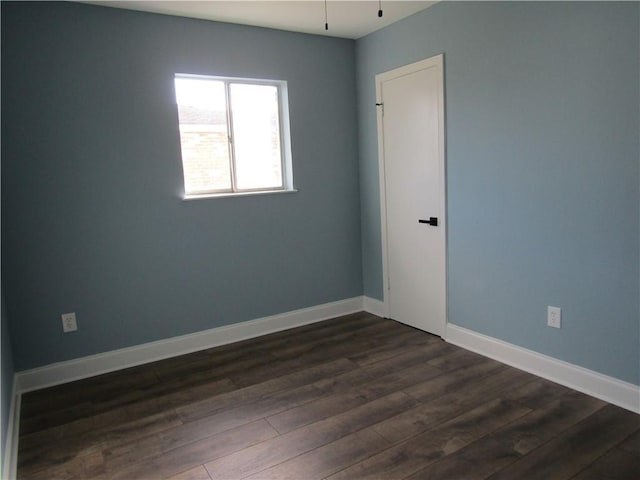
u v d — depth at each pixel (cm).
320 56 377
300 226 383
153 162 315
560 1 240
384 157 376
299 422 236
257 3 296
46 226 286
